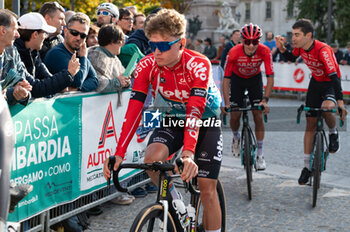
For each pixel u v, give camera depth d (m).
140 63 2.46
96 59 3.71
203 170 2.58
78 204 3.45
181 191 4.35
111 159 2.22
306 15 28.95
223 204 3.01
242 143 4.50
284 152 6.23
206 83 2.32
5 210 1.16
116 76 3.82
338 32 27.97
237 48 4.70
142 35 4.84
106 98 3.59
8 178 1.18
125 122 2.35
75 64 3.03
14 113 2.65
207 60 2.39
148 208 2.11
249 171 4.18
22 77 2.65
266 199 4.23
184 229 2.47
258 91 4.98
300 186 4.64
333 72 4.11
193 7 33.69
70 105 3.17
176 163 2.05
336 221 3.66
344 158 5.90
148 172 2.51
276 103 11.94
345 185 4.65
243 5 47.47
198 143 2.62
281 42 4.61
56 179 3.08
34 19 2.99
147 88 2.47
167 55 2.24
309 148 4.40
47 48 3.92
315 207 4.00
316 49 4.25
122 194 4.07
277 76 13.08
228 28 33.47
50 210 3.13
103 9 4.95
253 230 3.45
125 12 5.24
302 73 12.42
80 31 3.39
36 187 2.88
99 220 3.66
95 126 3.48
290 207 4.00
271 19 44.81
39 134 2.87
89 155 3.43
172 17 2.20
